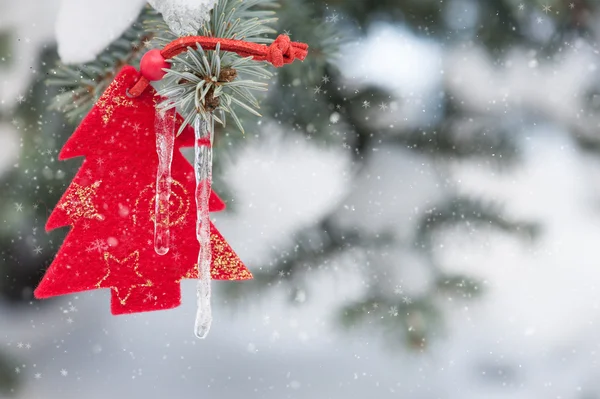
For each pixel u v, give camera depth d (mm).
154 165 581
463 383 1097
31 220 912
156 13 674
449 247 999
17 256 979
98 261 577
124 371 1105
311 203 983
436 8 859
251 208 986
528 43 902
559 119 1047
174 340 1181
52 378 1071
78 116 714
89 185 575
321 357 1149
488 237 1006
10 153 849
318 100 854
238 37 584
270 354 1156
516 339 1186
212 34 582
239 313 1065
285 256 962
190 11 563
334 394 1068
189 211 587
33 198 865
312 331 1113
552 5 829
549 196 1311
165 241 576
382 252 965
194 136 585
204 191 576
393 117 928
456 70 959
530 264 1266
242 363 1134
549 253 1274
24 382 1044
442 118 947
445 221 982
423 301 935
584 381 1110
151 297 583
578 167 1334
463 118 950
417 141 943
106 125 575
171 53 566
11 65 828
